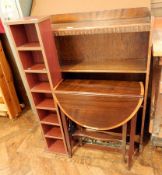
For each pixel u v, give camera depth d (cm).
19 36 145
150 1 151
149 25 124
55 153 191
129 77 176
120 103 134
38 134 221
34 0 169
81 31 138
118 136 164
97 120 144
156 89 147
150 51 129
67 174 171
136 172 165
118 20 149
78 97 142
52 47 146
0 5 166
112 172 167
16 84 260
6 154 199
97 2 156
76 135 174
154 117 156
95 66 160
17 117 254
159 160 172
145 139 193
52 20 167
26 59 153
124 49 160
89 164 177
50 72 145
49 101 173
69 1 162
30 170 178
